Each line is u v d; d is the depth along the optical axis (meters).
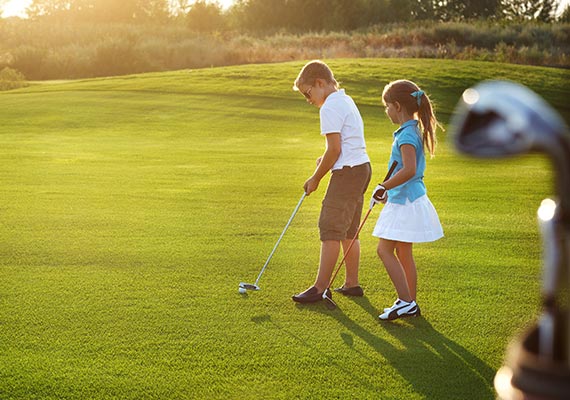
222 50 46.78
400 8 69.12
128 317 4.71
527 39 46.69
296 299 5.10
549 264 0.41
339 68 32.62
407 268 4.88
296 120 22.88
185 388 3.62
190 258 6.35
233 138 19.38
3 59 45.41
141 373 3.80
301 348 4.21
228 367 3.90
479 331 4.54
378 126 22.31
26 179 11.07
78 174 11.70
